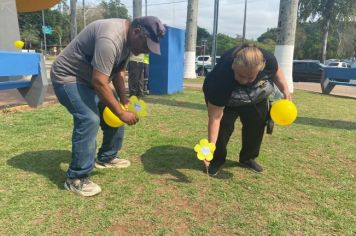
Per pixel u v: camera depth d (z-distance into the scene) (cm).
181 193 336
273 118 336
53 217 288
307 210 315
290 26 1151
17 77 847
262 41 6369
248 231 280
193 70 1852
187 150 459
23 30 6481
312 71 2336
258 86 339
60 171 374
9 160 398
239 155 410
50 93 901
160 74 966
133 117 302
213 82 321
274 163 425
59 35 6644
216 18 1767
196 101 858
